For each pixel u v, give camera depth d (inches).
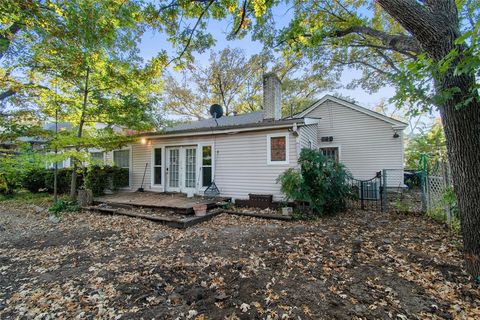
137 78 309.9
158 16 211.8
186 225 225.5
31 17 167.2
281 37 269.6
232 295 108.2
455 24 100.5
